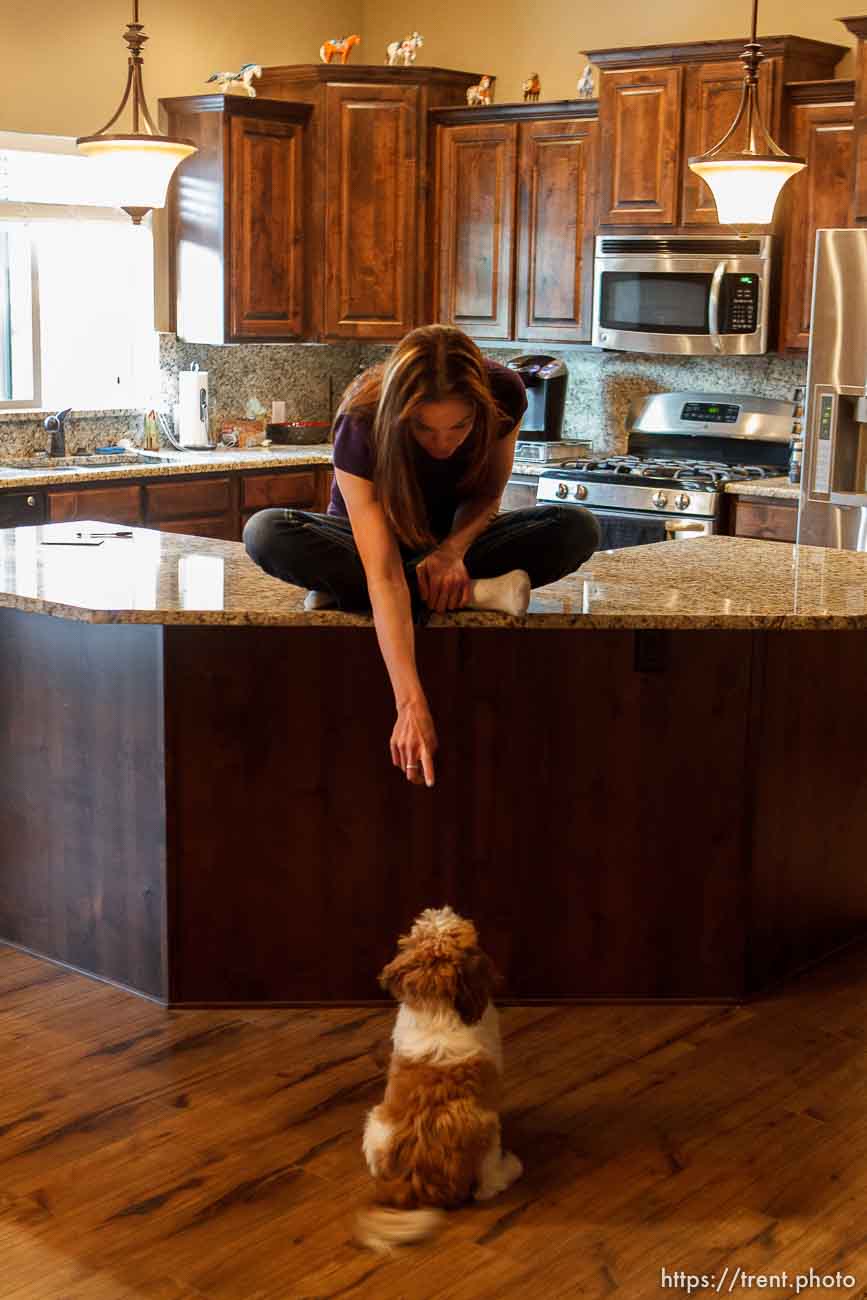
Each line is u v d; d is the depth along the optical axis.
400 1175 2.39
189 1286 2.21
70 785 3.24
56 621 3.19
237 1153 2.57
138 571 3.29
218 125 5.92
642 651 3.05
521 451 6.08
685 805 3.14
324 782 3.09
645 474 5.64
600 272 5.82
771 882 3.26
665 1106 2.75
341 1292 2.20
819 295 4.96
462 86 6.29
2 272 6.05
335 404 7.12
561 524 2.94
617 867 3.15
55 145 5.90
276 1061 2.91
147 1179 2.48
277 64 6.62
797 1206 2.43
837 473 5.04
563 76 6.34
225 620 2.83
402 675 2.63
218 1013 3.14
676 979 3.21
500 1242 2.32
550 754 3.10
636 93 5.59
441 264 6.28
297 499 6.27
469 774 3.10
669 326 5.70
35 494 5.30
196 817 3.09
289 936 3.15
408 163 6.17
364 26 6.94
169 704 3.03
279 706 3.05
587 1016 3.14
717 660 3.08
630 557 3.56
